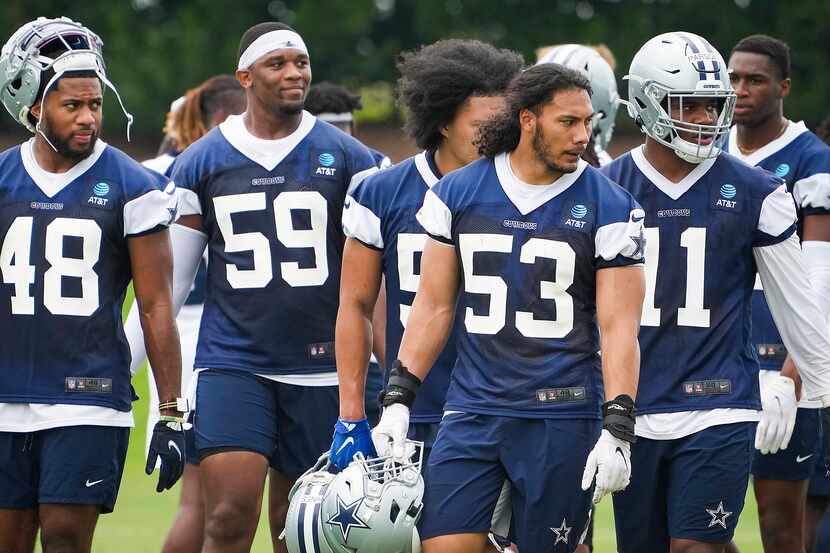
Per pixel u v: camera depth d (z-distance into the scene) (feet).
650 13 396.16
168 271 73.41
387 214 74.90
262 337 81.92
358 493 64.28
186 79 396.57
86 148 71.36
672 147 73.15
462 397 66.33
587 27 392.47
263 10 414.41
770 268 73.67
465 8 408.87
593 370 65.87
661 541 76.18
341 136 84.74
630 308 64.80
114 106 393.09
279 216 82.58
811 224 88.12
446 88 74.02
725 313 73.36
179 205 83.20
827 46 385.70
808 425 85.25
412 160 75.87
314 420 82.94
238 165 82.99
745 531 112.37
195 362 83.41
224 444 80.12
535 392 64.95
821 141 90.17
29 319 71.05
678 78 72.28
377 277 74.90
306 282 82.28
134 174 72.69
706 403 72.69
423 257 67.72
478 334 65.98
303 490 67.15
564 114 64.28
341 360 73.10
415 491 65.05
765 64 89.40
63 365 71.15
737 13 388.78
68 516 70.64
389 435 65.82
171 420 73.36
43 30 71.15
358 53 417.49
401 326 75.41
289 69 82.43
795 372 80.02
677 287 73.46
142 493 128.77
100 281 71.92
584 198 65.67
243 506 79.87
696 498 72.69
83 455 70.54
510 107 66.03
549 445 64.75
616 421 63.05
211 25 406.62
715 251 73.36
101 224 71.67
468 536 65.31
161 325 72.95
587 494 65.82
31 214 71.56
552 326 65.36
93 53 71.41
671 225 73.82
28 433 71.05
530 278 65.26
